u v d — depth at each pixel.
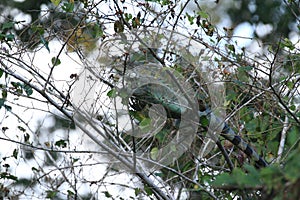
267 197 4.92
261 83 9.54
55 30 9.88
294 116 8.60
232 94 8.96
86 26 8.98
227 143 9.32
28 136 10.46
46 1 15.37
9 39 9.08
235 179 5.02
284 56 10.15
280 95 9.29
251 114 9.89
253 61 9.98
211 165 9.07
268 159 9.46
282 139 9.32
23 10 15.29
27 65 8.91
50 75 8.79
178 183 9.59
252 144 9.47
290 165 4.64
